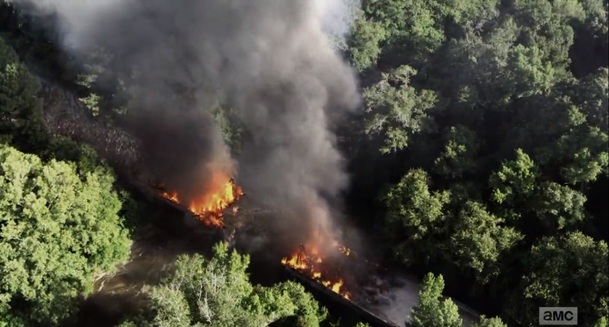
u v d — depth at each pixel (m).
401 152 45.72
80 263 37.53
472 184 41.59
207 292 32.09
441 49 48.78
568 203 38.12
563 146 40.06
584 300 34.38
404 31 49.88
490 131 47.09
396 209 41.09
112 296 42.44
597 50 52.03
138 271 44.59
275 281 44.25
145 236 47.41
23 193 35.69
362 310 40.81
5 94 45.28
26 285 35.12
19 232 34.88
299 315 36.22
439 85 47.16
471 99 44.56
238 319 31.38
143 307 40.09
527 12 49.25
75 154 42.53
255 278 44.41
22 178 36.09
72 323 38.12
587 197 42.62
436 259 41.88
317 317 37.03
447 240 39.72
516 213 40.03
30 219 35.50
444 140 44.06
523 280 35.88
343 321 40.91
